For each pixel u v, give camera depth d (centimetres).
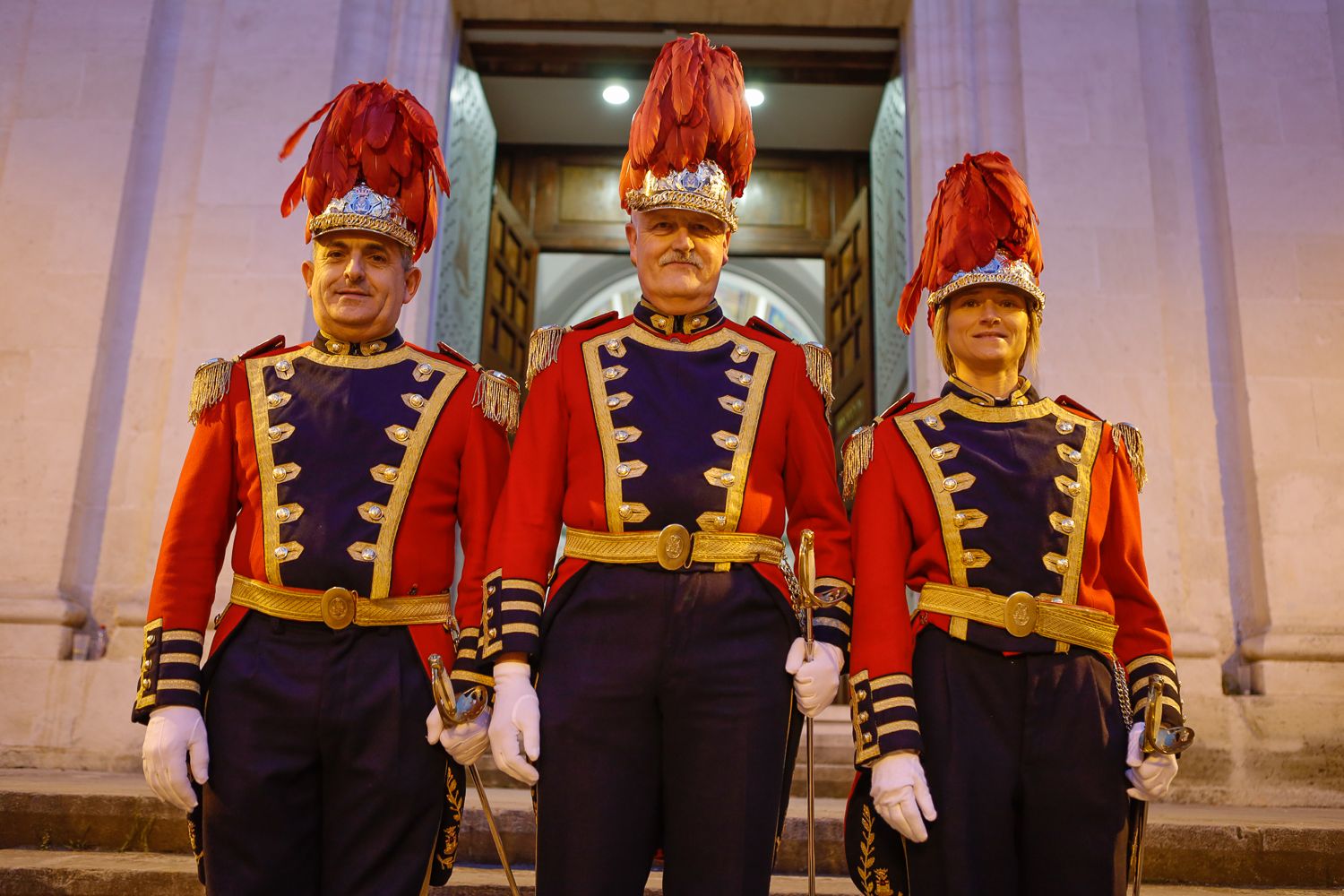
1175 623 452
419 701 194
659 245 207
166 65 530
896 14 588
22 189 501
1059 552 201
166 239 508
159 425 487
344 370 211
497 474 214
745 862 178
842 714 475
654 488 192
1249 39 519
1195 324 498
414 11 550
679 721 185
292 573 194
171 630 195
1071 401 230
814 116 795
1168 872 318
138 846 321
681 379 204
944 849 185
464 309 614
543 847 182
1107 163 505
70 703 440
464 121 603
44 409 477
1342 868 318
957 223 218
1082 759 188
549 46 625
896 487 212
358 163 216
